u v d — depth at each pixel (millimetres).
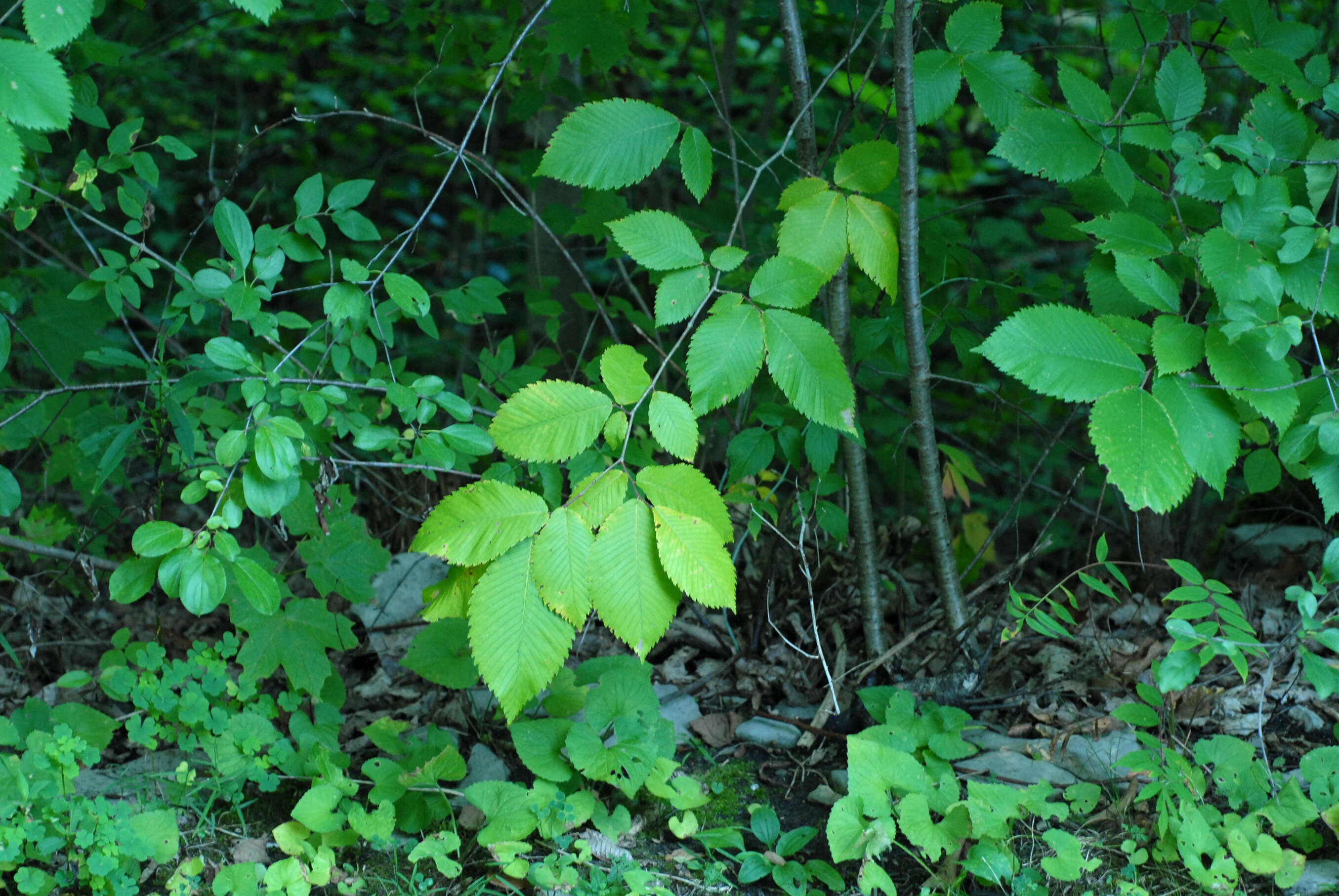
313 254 2393
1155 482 1852
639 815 2451
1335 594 2498
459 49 3799
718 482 3211
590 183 2041
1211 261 2068
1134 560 3488
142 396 3020
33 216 2518
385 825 2234
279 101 6402
